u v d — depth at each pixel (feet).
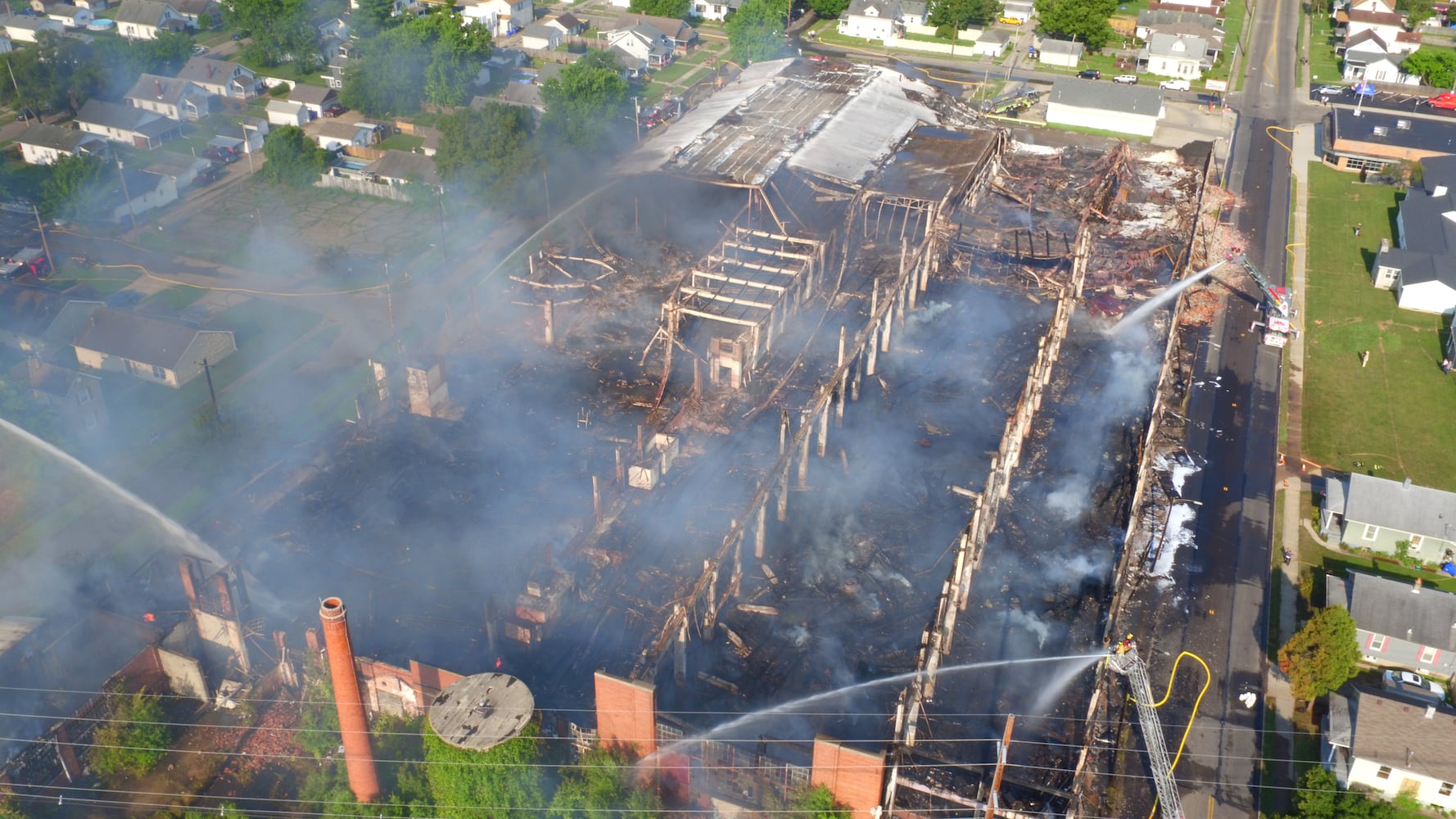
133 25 557.33
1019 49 565.12
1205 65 529.86
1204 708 201.26
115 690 187.83
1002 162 407.03
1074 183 399.44
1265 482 260.62
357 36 516.32
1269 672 208.74
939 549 231.71
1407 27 581.53
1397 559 236.43
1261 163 439.22
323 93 465.06
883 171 353.72
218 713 194.08
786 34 561.84
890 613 214.69
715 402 271.28
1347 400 293.23
